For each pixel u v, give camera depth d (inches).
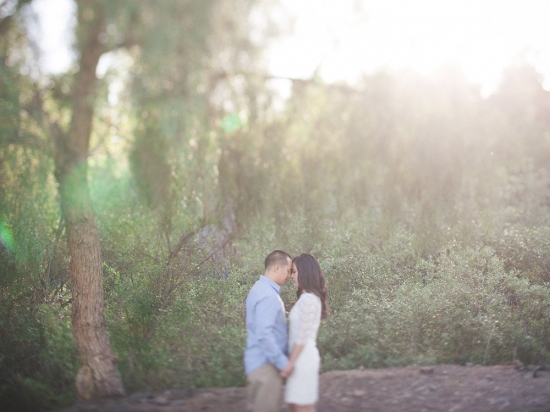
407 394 187.8
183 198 279.3
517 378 200.2
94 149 242.1
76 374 211.3
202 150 269.6
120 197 292.2
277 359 148.3
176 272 270.1
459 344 235.9
